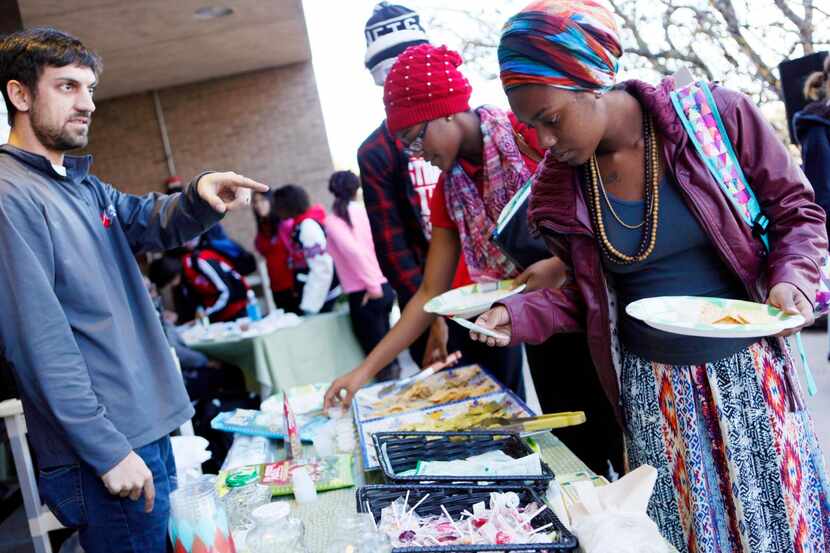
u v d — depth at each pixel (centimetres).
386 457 166
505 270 219
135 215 173
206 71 862
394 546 125
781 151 150
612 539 121
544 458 176
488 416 200
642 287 163
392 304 486
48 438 148
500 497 138
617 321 171
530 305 169
